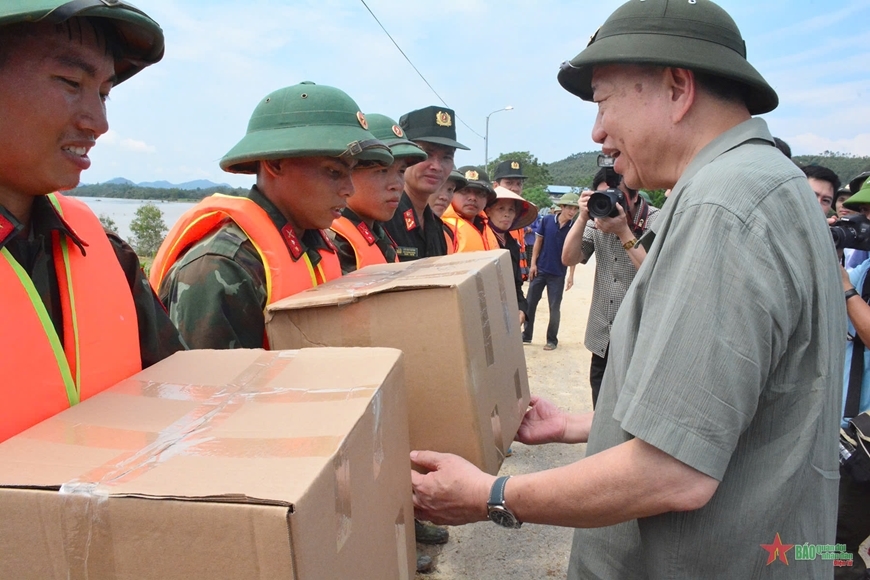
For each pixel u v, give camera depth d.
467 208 4.03
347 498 0.72
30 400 0.85
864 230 1.98
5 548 0.60
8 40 0.82
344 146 1.65
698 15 1.01
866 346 2.04
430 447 1.20
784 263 0.86
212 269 1.51
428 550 2.59
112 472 0.63
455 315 1.15
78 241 1.02
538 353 5.93
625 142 1.11
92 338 1.00
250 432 0.74
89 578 0.59
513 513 1.05
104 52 0.95
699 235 0.88
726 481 0.96
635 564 1.10
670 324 0.87
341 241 2.37
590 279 13.24
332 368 0.99
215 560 0.57
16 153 0.86
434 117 3.19
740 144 0.99
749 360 0.84
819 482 0.96
